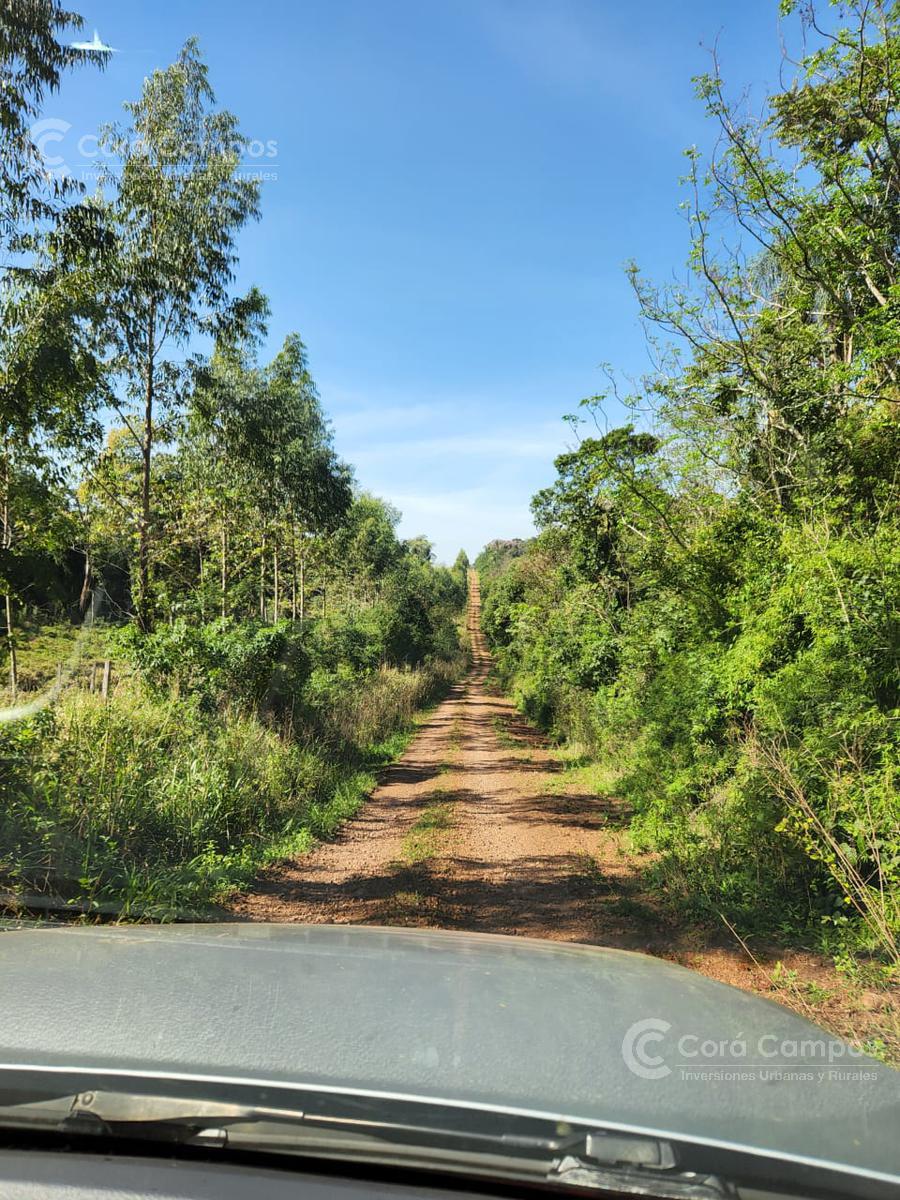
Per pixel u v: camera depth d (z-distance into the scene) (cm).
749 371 1185
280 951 256
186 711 1069
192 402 1825
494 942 295
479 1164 139
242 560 2620
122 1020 186
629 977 247
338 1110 146
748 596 938
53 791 671
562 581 2458
